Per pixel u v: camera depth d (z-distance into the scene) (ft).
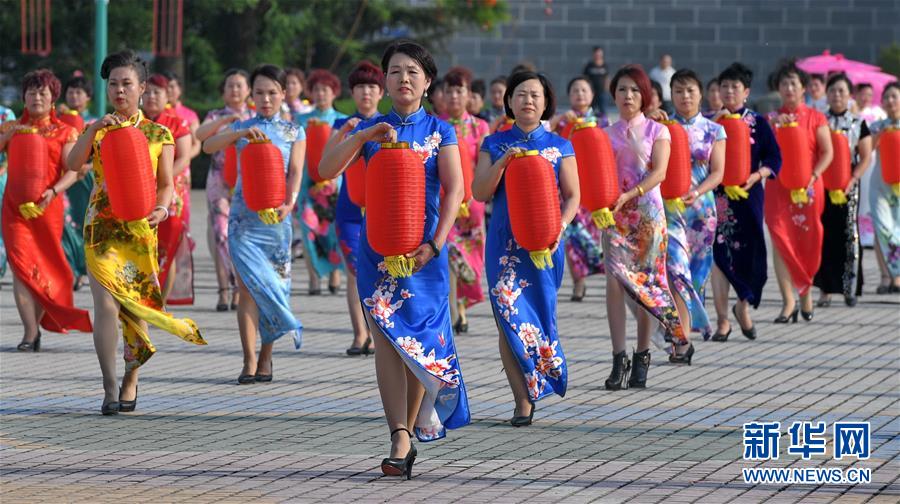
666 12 246.27
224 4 209.97
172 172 61.41
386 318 49.16
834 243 99.09
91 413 61.00
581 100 87.45
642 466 51.19
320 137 94.53
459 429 57.77
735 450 53.88
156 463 51.60
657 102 75.77
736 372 72.08
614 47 246.47
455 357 50.47
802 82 90.94
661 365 74.38
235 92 91.81
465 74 89.15
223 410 61.82
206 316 94.22
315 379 70.28
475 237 86.74
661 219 66.69
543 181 55.06
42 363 74.54
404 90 50.11
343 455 52.85
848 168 96.43
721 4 246.27
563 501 46.16
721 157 77.05
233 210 68.44
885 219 107.24
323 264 100.73
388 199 47.93
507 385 68.49
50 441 55.26
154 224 60.44
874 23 246.06
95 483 48.57
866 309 99.14
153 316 59.98
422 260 48.98
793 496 46.98
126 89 60.08
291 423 58.95
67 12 215.92
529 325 57.77
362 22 233.14
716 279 83.35
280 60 226.17
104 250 60.23
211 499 46.39
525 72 58.54
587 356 77.92
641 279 66.64
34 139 74.79
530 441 55.52
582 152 64.08
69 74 220.23
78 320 77.15
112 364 60.64
